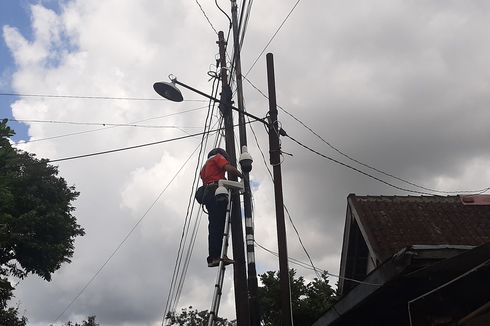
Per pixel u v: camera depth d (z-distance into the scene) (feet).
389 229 36.86
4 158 48.42
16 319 81.87
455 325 21.06
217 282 21.39
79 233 90.22
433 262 21.50
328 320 29.86
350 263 41.73
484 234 36.78
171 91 26.76
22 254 81.00
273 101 30.99
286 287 26.73
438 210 40.01
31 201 79.71
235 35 30.76
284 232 28.02
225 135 27.37
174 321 92.58
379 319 29.09
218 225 23.20
